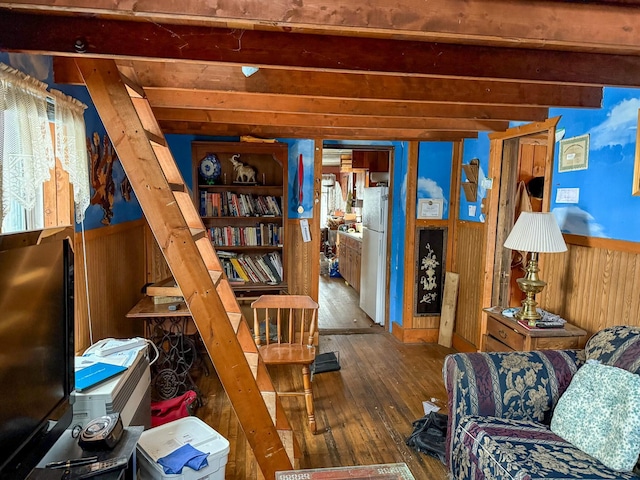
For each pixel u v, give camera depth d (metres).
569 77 2.00
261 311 4.19
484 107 2.87
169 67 2.15
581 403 1.87
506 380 2.11
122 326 3.23
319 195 4.34
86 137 2.47
